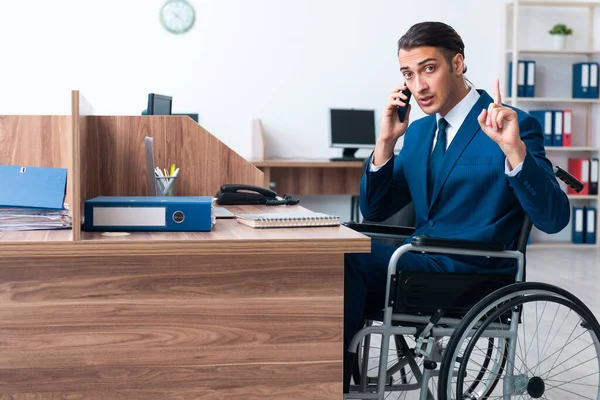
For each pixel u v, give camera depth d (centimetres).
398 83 676
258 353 178
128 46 638
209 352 177
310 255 178
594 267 567
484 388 240
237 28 653
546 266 571
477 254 204
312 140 671
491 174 218
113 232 182
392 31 672
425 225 232
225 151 282
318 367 180
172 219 183
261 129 636
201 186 282
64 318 172
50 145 246
